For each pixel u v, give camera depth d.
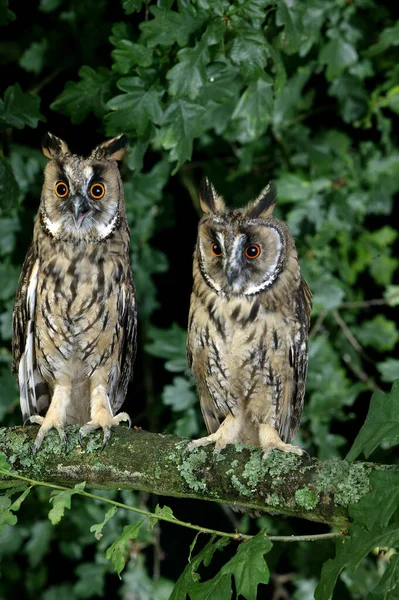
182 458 7.89
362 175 13.29
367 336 13.80
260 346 9.43
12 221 12.69
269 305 9.41
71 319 9.93
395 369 12.95
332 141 13.31
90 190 9.84
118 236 10.07
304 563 13.27
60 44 13.30
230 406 9.78
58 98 9.64
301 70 12.77
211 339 9.49
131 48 8.75
